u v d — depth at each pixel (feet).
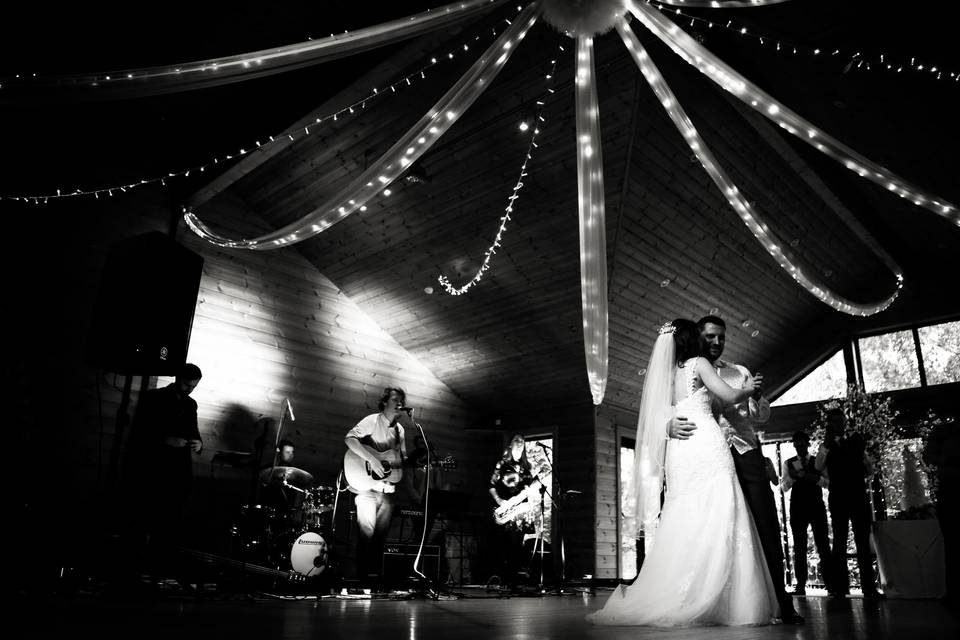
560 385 27.91
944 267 26.30
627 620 7.81
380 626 7.18
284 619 7.88
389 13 17.51
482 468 30.50
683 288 24.94
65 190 20.18
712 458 8.31
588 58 12.24
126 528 13.91
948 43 13.73
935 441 12.48
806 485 19.89
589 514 26.23
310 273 26.71
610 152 19.27
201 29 17.58
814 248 25.59
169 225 22.61
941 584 17.24
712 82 18.16
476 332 27.25
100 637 5.44
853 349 28.40
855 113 18.12
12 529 14.37
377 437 17.35
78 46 17.04
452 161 21.29
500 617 8.88
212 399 22.65
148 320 17.10
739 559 7.86
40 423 18.74
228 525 21.85
